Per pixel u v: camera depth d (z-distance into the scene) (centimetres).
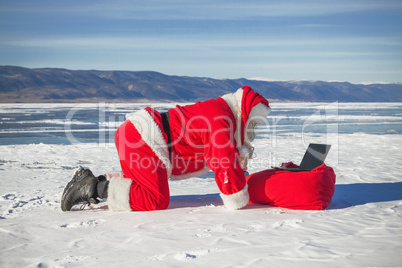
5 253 231
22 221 315
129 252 227
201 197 425
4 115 3909
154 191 337
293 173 357
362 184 505
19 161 826
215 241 244
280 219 305
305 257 212
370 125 2302
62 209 350
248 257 213
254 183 367
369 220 300
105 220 310
